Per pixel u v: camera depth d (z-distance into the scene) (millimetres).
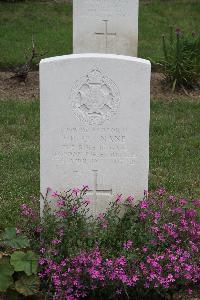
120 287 1941
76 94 2082
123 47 4414
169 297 2002
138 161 2150
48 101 2084
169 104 4012
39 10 6211
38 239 2078
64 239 2012
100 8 4324
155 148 3207
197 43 4344
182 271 1941
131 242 1968
